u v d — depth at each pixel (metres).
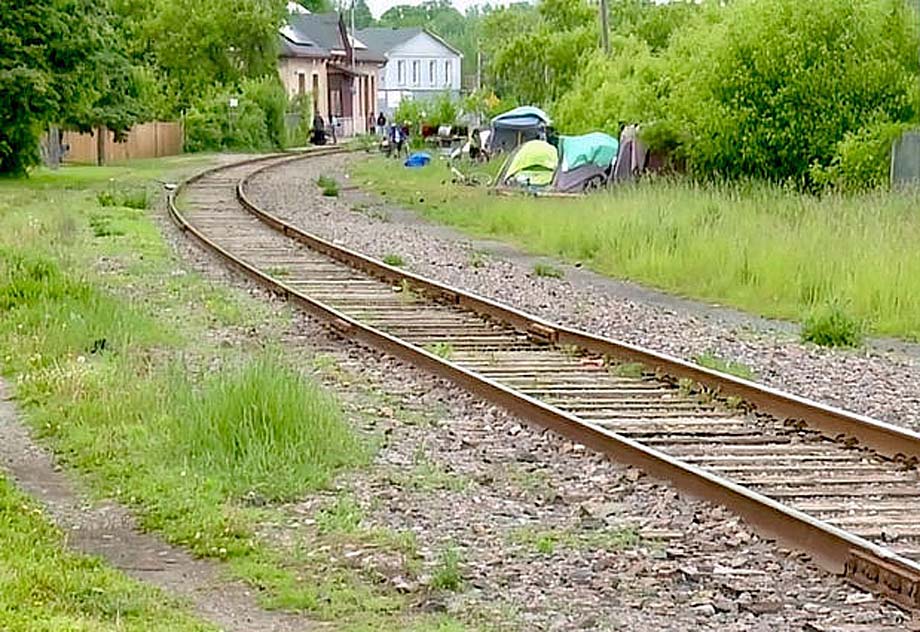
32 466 21.56
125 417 23.80
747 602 15.58
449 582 16.03
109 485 20.20
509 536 18.06
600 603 15.60
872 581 15.95
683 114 70.94
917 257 40.16
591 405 26.22
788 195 57.97
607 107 88.94
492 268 50.22
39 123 95.38
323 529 18.22
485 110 153.38
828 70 66.31
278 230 61.66
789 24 66.81
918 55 67.00
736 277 43.88
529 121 113.44
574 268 50.78
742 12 68.81
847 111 66.44
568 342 32.62
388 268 45.03
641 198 59.88
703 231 49.41
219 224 64.75
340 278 45.62
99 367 27.89
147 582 16.17
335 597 15.65
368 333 32.78
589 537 18.02
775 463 21.81
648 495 20.16
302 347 32.47
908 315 36.91
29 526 17.73
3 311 34.38
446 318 37.25
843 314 35.78
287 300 40.12
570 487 20.62
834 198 54.84
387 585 16.11
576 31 137.50
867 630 14.66
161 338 32.22
